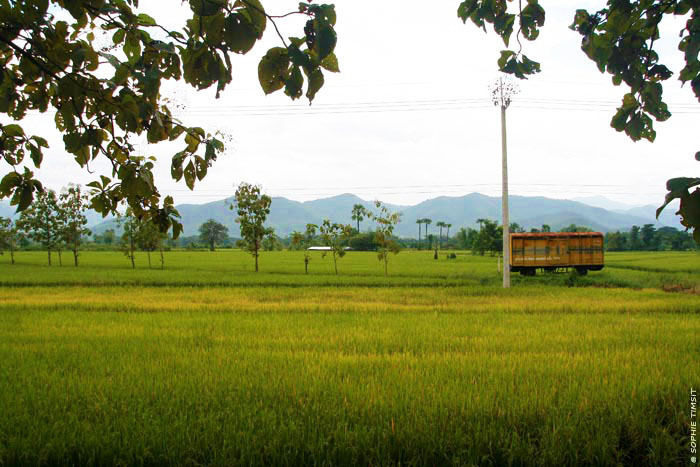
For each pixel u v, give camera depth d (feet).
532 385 23.16
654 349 31.91
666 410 20.31
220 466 15.44
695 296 66.49
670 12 7.52
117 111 6.89
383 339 35.58
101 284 84.58
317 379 23.85
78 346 32.78
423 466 16.19
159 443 16.67
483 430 17.70
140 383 23.39
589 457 16.37
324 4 5.14
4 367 26.66
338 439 17.22
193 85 6.18
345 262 171.01
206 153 7.32
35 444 16.58
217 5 5.35
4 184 8.06
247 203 116.06
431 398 21.11
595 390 22.33
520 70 8.58
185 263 161.38
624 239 341.41
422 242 496.64
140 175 7.29
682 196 4.48
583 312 52.65
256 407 19.94
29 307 54.54
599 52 7.93
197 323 43.09
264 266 144.25
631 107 8.32
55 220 140.05
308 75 5.65
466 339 35.65
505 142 79.51
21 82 8.15
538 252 105.60
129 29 6.66
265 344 34.04
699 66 7.72
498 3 7.98
